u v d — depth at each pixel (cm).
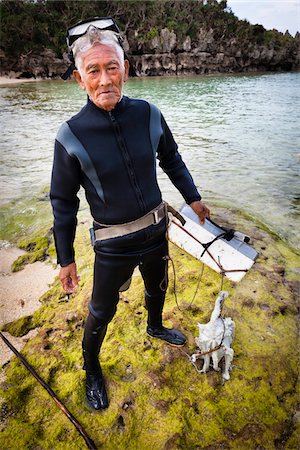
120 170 179
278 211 547
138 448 212
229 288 338
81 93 2359
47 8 4431
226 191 621
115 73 163
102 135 174
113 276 201
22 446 211
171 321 295
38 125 1246
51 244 437
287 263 396
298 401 243
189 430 221
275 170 734
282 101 1939
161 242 214
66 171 178
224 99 2061
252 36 5272
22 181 665
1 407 232
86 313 306
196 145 938
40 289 356
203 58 4759
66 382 247
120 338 279
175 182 225
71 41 168
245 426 224
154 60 4512
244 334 287
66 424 221
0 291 353
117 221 188
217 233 285
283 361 265
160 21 4725
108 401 233
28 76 4141
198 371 251
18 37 3978
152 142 188
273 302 322
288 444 221
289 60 5684
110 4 4666
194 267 369
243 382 247
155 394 238
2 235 470
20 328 301
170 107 1716
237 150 885
